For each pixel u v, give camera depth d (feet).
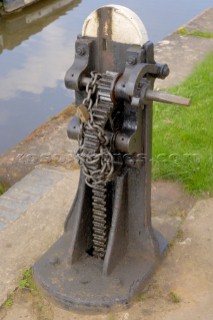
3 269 7.40
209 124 10.37
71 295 6.77
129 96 6.04
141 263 7.18
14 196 8.70
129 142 6.28
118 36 6.05
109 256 6.92
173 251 7.58
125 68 6.07
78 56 6.27
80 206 6.94
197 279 7.18
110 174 6.38
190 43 14.92
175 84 12.44
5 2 24.31
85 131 6.26
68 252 7.15
